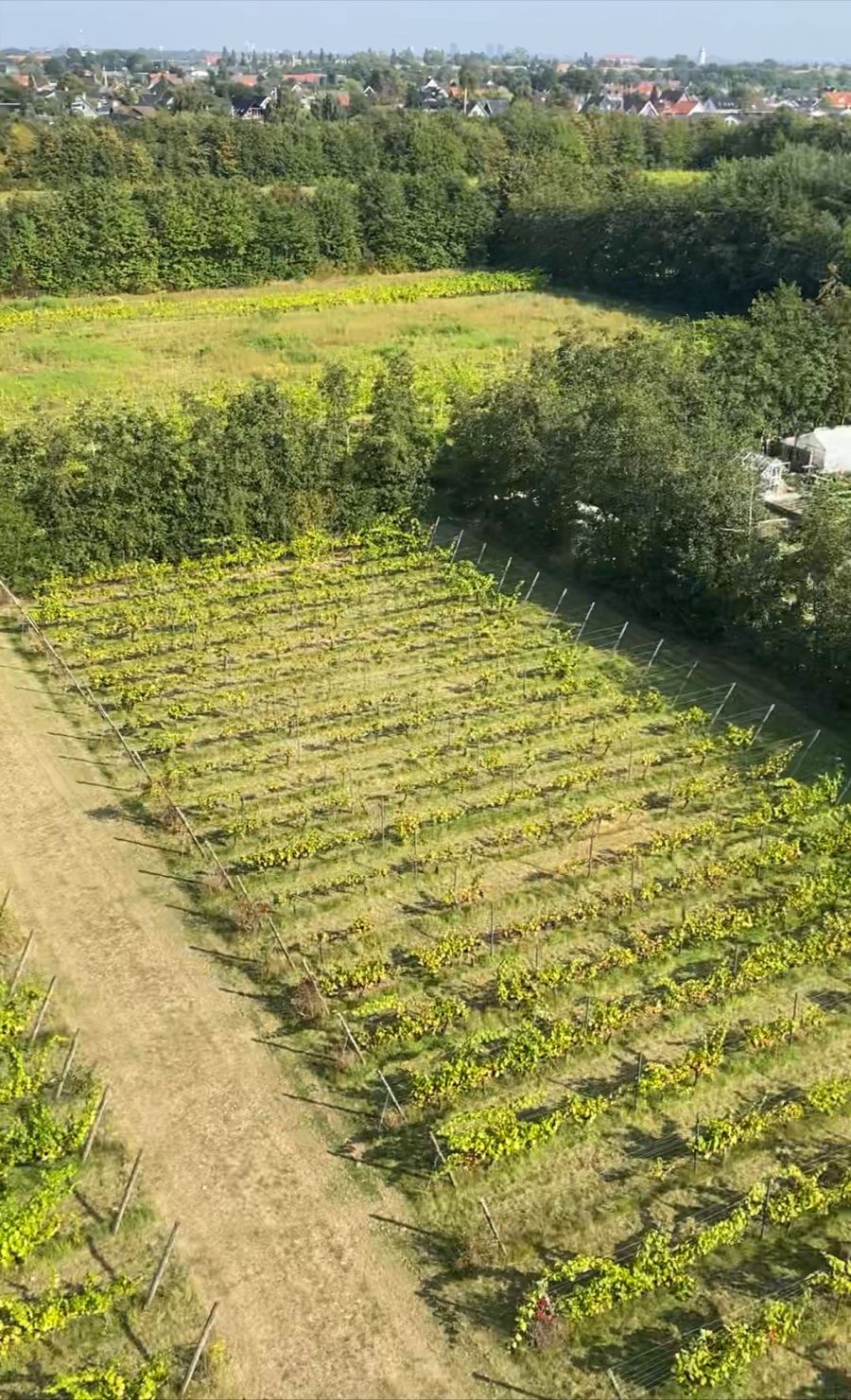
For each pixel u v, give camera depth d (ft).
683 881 75.36
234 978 69.10
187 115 410.72
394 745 91.91
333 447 130.72
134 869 78.48
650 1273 49.75
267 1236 53.57
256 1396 47.01
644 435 112.16
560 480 122.52
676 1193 55.62
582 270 279.90
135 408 165.89
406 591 118.32
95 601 115.96
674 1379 47.32
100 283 262.26
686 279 256.32
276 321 233.76
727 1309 50.26
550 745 91.66
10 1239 51.26
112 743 93.09
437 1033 64.75
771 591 100.27
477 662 104.32
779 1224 53.83
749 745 90.48
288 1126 59.36
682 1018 65.67
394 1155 57.67
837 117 371.76
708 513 105.60
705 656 106.11
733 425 131.23
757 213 240.94
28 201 261.03
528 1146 57.41
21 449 121.08
